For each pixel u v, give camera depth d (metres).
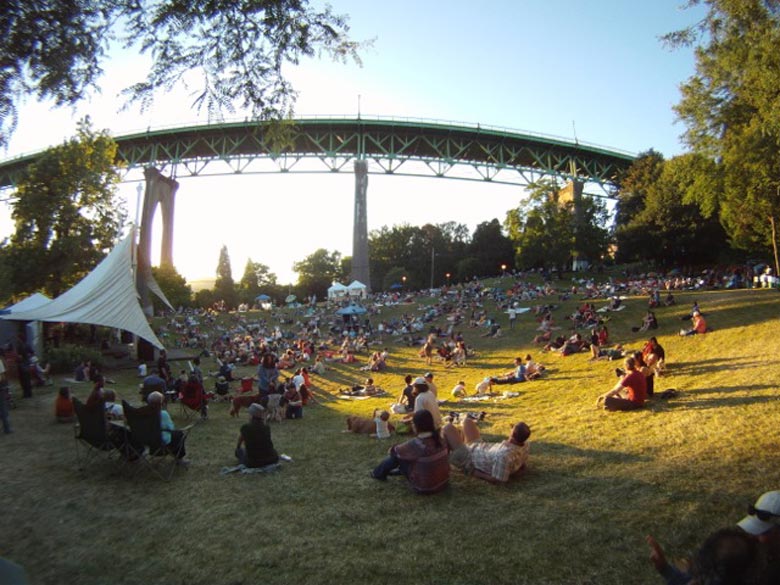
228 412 15.62
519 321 35.41
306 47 6.48
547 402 13.22
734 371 12.93
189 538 5.87
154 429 8.05
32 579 5.07
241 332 46.88
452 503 6.62
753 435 8.12
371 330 40.31
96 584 4.94
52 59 5.71
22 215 36.94
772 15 7.69
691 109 18.12
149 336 21.34
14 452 9.66
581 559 5.00
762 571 2.79
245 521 6.30
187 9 5.93
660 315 27.02
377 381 22.91
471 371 22.97
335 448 10.03
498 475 7.23
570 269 75.50
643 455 7.89
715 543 2.87
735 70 9.84
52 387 18.73
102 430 8.34
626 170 85.19
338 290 67.12
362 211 77.12
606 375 15.97
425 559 5.16
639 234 62.12
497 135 81.06
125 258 22.11
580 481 7.07
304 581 4.84
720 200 28.00
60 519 6.50
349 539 5.69
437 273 106.38
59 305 20.91
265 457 8.44
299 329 46.88
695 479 6.71
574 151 85.38
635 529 5.51
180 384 17.12
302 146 81.62
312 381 24.16
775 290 28.77
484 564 5.00
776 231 31.75
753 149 17.36
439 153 81.44
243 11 6.10
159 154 79.69
